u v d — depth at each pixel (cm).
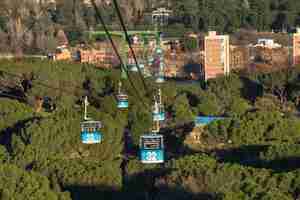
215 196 2959
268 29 16300
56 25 12925
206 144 5266
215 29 15638
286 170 3509
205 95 8031
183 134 5794
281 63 11950
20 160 4303
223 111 8062
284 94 9031
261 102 8450
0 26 11219
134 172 3891
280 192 2803
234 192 2730
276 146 4112
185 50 13212
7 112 5497
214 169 3322
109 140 4738
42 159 4144
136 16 13412
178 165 3606
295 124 5094
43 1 13162
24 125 4866
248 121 5084
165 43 13538
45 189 3038
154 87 7225
